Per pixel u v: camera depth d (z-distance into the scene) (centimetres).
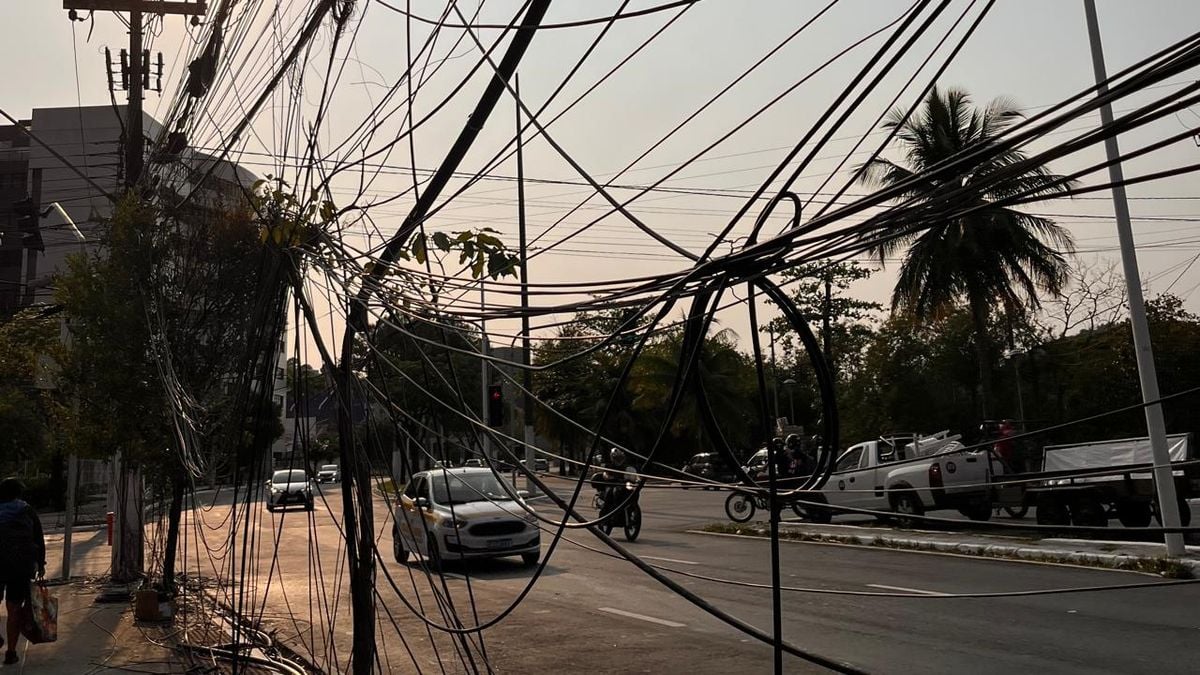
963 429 3919
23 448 3131
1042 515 1573
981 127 2595
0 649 922
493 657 837
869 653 793
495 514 1442
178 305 1030
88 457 1172
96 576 1529
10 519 880
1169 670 700
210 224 980
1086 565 1266
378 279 482
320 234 525
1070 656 758
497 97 412
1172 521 1224
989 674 704
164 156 1055
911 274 2759
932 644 823
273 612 1120
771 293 291
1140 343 1293
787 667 755
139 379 1079
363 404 533
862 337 4638
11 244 5456
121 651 913
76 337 1127
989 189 219
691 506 3127
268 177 579
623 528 2028
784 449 2184
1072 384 3628
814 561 1423
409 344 516
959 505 1775
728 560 1475
